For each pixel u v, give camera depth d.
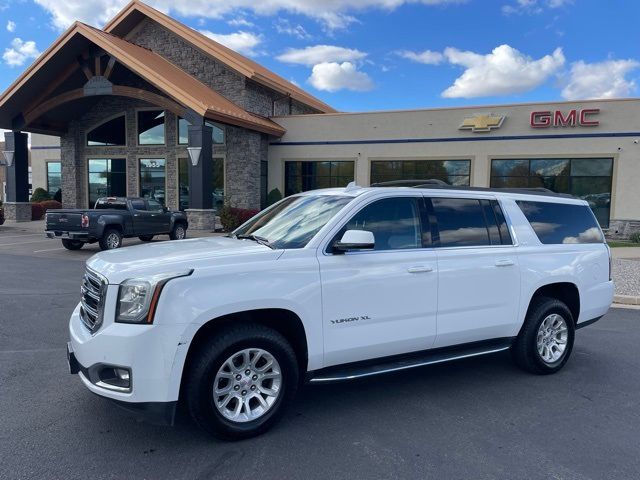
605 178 21.80
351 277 4.19
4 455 3.54
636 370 5.68
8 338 6.32
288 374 3.98
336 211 4.44
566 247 5.62
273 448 3.72
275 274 3.89
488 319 4.97
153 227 17.36
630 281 11.31
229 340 3.71
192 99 20.59
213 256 3.86
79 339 3.77
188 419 4.20
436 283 4.61
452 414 4.39
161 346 3.47
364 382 5.15
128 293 3.57
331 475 3.37
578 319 5.75
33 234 20.59
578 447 3.82
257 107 26.28
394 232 4.58
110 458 3.53
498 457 3.65
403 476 3.37
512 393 4.91
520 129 22.80
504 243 5.20
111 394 3.52
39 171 34.16
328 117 25.91
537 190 5.91
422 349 4.67
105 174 29.09
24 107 25.56
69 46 23.06
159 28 26.77
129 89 22.95
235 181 25.42
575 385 5.16
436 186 5.13
